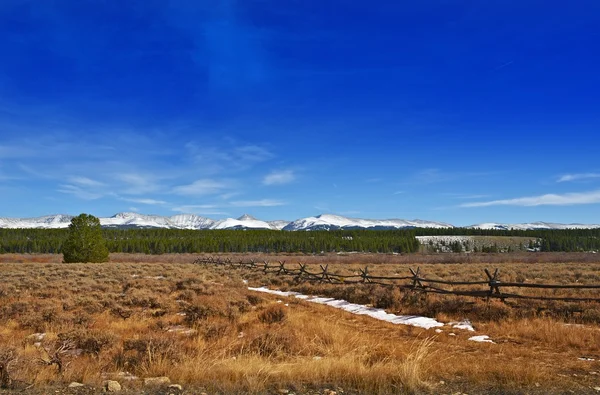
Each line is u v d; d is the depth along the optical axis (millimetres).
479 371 6270
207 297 17828
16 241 121562
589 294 15320
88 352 8141
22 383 5465
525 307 13672
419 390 5414
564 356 8492
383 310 16578
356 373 6008
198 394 5188
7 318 13602
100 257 46125
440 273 28281
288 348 8289
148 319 13984
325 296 21750
